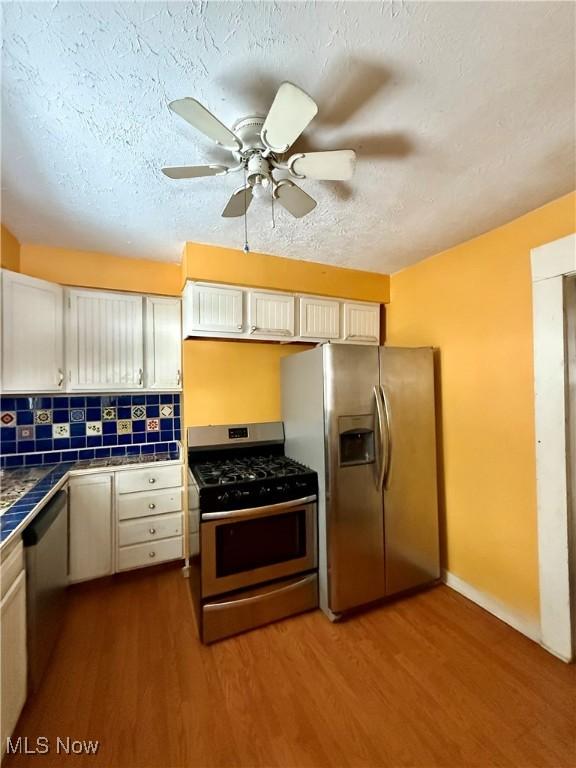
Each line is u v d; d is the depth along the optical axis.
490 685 1.60
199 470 2.28
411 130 1.29
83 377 2.39
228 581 1.93
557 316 1.76
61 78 1.05
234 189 1.66
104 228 2.07
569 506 1.74
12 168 1.49
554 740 1.35
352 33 0.93
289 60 1.01
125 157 1.43
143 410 2.79
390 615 2.11
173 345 2.66
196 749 1.33
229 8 0.87
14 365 2.03
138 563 2.46
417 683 1.61
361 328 2.85
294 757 1.30
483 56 1.00
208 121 1.00
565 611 1.73
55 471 2.27
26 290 2.10
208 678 1.64
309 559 2.14
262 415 2.81
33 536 1.51
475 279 2.23
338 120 1.23
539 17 0.90
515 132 1.31
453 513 2.38
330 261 2.63
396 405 2.26
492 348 2.12
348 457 2.21
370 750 1.32
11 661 1.33
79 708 1.48
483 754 1.30
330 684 1.61
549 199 1.80
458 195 1.75
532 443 1.91
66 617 2.09
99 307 2.46
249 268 2.42
